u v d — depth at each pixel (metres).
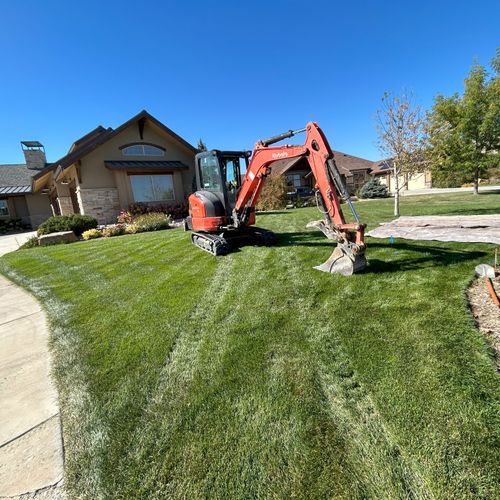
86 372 2.82
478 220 7.93
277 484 1.64
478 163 14.09
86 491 1.71
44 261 7.89
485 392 2.09
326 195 4.81
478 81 13.11
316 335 3.05
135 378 2.66
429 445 1.76
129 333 3.49
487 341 2.64
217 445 1.91
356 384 2.31
